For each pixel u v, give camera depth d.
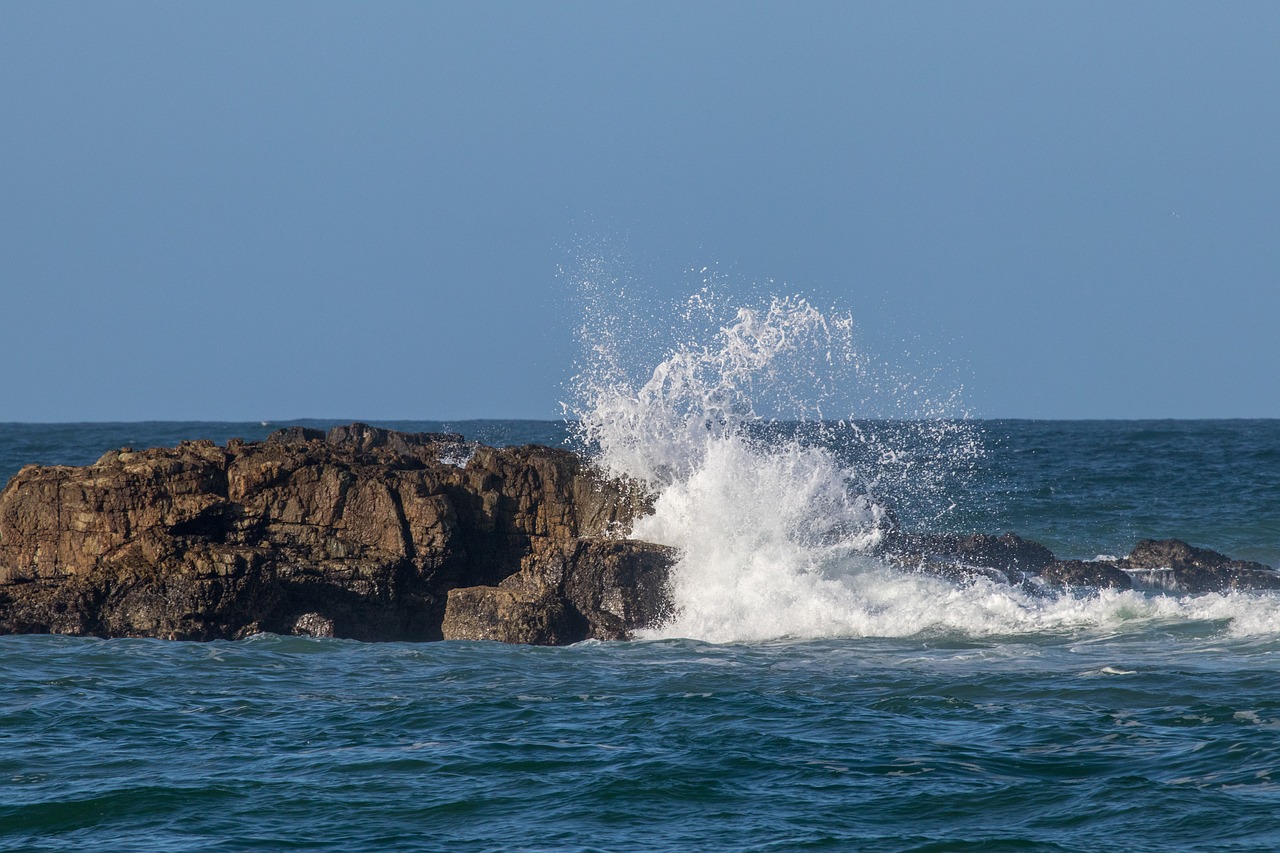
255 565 72.50
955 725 52.25
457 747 49.78
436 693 58.44
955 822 41.53
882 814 42.38
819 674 61.88
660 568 75.56
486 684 60.25
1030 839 39.94
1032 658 64.56
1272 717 51.78
